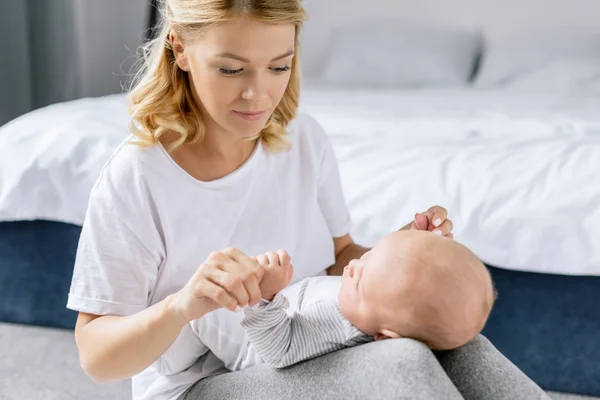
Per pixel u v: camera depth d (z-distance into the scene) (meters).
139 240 1.12
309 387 0.97
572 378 1.79
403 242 0.99
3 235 2.11
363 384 0.90
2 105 3.43
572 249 1.69
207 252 1.19
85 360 1.06
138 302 1.12
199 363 1.24
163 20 1.13
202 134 1.16
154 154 1.13
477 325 0.96
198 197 1.17
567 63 3.44
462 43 3.85
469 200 1.77
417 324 0.94
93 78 4.07
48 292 2.12
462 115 2.59
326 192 1.38
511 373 0.95
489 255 1.72
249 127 1.08
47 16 3.63
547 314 1.77
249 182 1.22
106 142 2.01
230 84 1.05
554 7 3.89
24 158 2.02
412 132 2.26
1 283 2.14
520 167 1.83
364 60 3.82
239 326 1.16
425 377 0.87
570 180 1.76
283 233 1.27
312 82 3.86
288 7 1.03
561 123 2.29
